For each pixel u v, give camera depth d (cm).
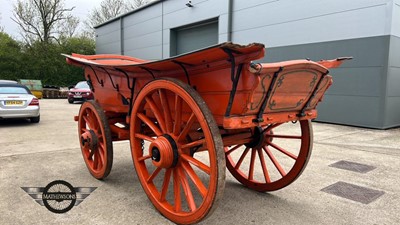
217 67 211
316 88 248
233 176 357
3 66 2111
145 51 1602
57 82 2261
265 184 317
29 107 791
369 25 764
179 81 224
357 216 267
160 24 1471
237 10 1094
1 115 750
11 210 266
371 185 348
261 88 203
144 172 277
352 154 495
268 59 1003
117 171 387
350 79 810
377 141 608
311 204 292
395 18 739
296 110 254
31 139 598
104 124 325
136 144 280
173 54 1428
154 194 266
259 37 1024
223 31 1143
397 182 359
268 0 988
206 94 228
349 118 820
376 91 763
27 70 2164
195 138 253
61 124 816
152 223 245
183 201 296
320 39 864
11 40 2255
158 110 255
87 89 1549
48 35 2511
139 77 289
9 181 341
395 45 754
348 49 808
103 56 400
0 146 530
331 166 425
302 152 290
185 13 1318
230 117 206
